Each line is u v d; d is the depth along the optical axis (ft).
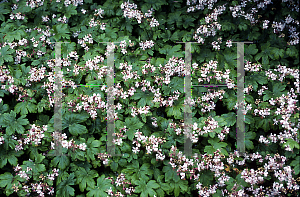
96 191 4.58
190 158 4.65
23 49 4.76
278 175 4.96
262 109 4.82
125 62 4.69
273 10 5.32
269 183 5.09
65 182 4.56
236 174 4.92
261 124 4.84
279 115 4.83
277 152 5.04
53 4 5.10
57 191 4.51
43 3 5.05
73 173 4.61
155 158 4.66
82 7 5.11
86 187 4.61
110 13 5.03
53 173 4.58
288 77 5.08
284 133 4.96
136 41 4.97
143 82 4.63
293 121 4.93
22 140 4.53
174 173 4.66
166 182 4.67
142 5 5.04
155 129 4.75
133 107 4.60
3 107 4.53
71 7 5.02
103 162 4.60
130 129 4.58
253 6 5.18
